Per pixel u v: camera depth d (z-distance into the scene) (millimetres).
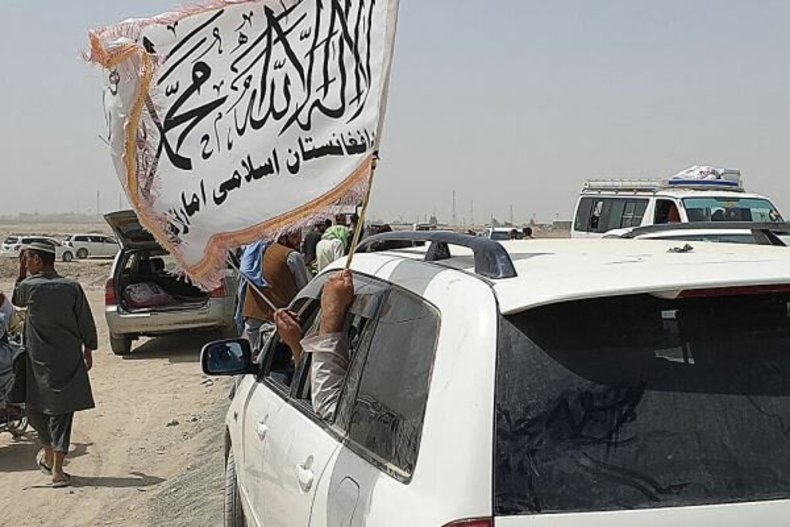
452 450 2391
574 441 2363
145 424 10039
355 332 3480
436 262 3254
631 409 2404
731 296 2551
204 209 3645
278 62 3592
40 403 7746
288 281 8180
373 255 3982
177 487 7512
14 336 9406
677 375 2453
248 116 3613
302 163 3561
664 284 2484
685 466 2344
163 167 3625
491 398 2414
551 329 2498
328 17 3520
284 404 4070
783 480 2348
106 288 14398
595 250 3326
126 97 3576
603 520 2264
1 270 46375
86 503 7398
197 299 14750
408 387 2793
